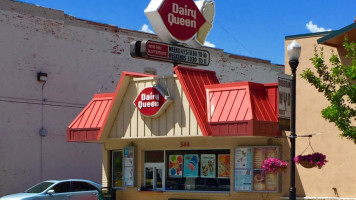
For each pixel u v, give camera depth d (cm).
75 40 3069
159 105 1928
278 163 1656
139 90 2023
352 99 1406
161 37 2208
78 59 3073
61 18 3017
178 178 2081
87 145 3108
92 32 3145
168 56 2167
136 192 2169
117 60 3244
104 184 2294
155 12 2156
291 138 1455
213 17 2425
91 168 3116
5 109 2775
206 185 2006
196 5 2314
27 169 2838
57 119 2972
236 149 1909
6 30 2800
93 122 2133
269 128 1786
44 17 2950
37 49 2909
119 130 2066
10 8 2823
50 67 2955
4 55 2786
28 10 2891
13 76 2812
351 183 1697
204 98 1900
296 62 1455
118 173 2281
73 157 3034
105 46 3195
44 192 2278
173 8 2209
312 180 1773
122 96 2064
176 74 1912
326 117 1420
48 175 2919
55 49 2981
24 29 2869
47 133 2927
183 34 2241
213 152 2002
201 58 2305
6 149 2767
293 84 1458
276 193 1833
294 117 1459
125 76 2027
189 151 2062
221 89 1873
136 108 2023
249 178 1870
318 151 1767
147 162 2169
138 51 2111
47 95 2938
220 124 1806
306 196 1778
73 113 3036
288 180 1814
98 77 3150
